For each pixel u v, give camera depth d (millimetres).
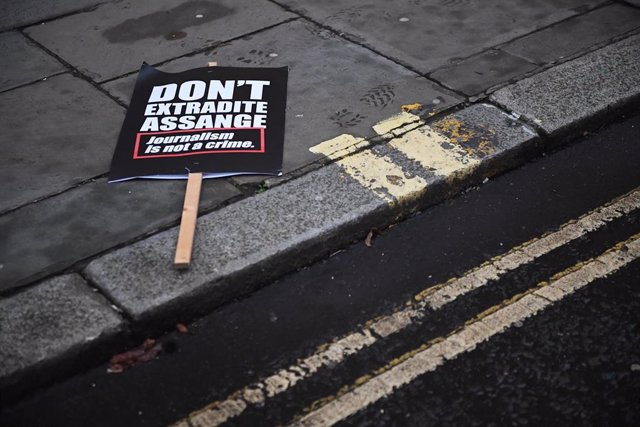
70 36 4945
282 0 5281
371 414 2854
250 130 4035
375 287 3355
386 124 4094
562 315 3205
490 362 3027
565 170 3957
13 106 4328
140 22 5066
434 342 3113
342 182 3729
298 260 3436
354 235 3562
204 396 2934
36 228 3545
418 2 5195
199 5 5242
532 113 4141
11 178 3836
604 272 3385
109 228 3533
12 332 3043
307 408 2881
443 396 2910
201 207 3611
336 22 5000
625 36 4758
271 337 3148
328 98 4297
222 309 3273
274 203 3617
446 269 3430
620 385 2928
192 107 4203
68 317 3100
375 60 4605
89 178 3820
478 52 4652
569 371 2984
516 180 3910
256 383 2973
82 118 4219
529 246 3529
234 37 4871
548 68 4488
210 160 3834
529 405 2869
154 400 2922
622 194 3793
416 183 3719
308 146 3955
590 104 4199
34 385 2957
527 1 5168
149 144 3961
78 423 2850
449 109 4199
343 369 3018
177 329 3191
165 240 3438
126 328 3094
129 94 4387
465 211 3734
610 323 3166
